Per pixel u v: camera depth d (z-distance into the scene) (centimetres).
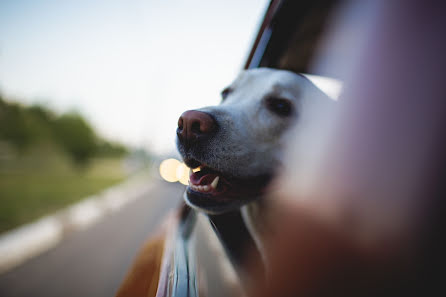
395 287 32
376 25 49
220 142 139
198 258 148
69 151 1931
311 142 65
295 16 144
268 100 154
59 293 344
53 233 574
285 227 55
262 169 144
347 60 56
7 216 639
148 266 143
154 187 1794
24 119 1598
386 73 43
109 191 1380
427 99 36
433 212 32
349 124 46
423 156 35
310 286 40
